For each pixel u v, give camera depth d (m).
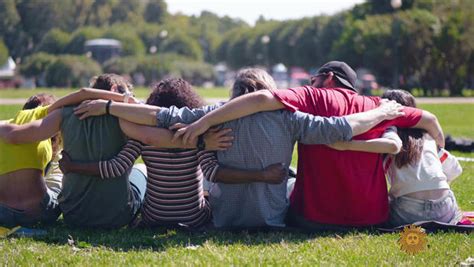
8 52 91.94
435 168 5.25
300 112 4.99
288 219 5.30
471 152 11.20
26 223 5.37
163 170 5.12
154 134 4.97
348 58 56.91
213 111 4.92
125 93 5.21
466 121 20.44
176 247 4.73
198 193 5.22
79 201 5.20
